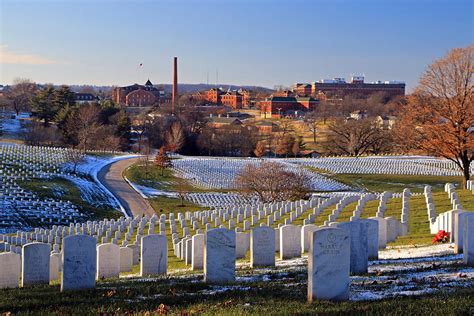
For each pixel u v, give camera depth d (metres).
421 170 104.12
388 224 33.56
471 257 22.52
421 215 43.44
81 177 94.81
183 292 18.95
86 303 17.50
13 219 62.06
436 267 21.91
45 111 156.12
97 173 103.75
